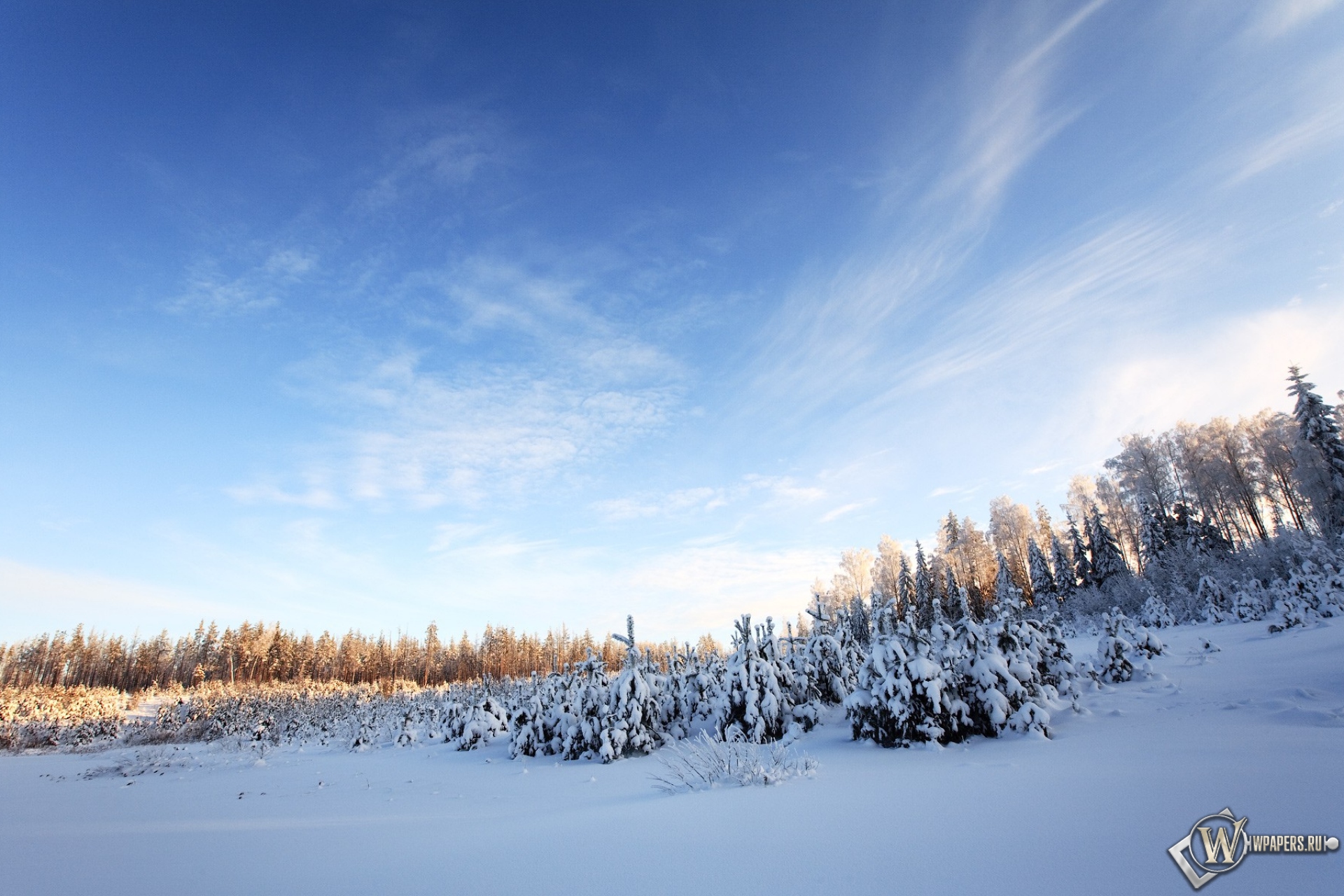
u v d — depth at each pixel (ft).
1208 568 106.01
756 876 14.78
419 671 312.29
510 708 81.10
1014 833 16.07
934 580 187.83
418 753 70.08
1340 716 27.02
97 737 107.96
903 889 12.90
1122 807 17.38
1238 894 11.17
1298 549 92.58
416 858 20.72
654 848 18.42
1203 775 20.04
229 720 116.37
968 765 28.96
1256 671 41.39
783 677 55.26
